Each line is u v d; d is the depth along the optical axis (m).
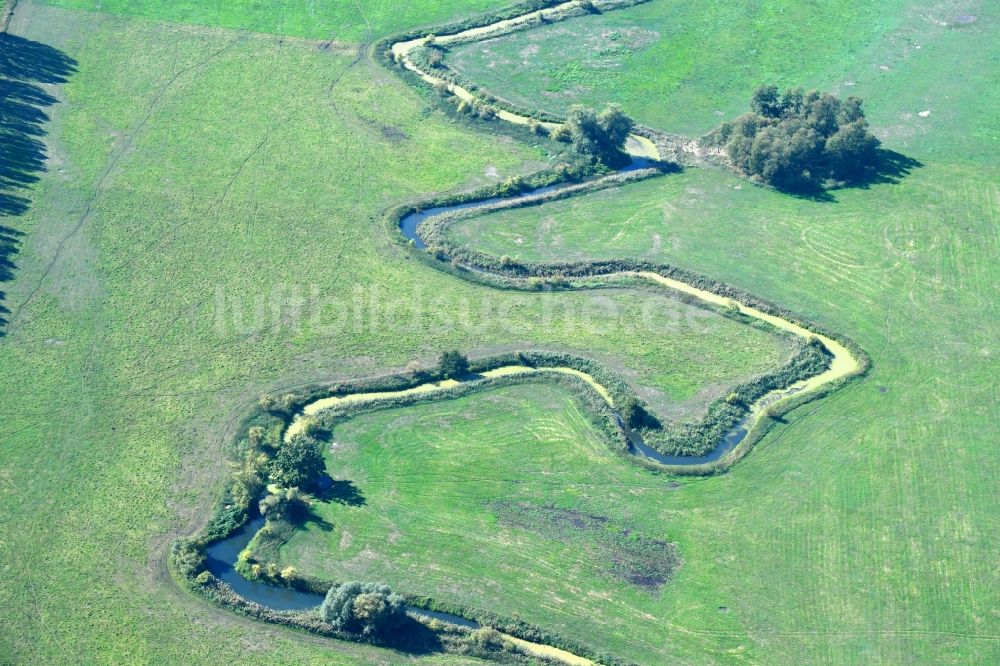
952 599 88.62
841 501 97.25
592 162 140.75
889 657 84.25
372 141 144.38
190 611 86.88
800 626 86.69
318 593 89.25
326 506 96.19
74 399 105.38
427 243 127.38
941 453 101.94
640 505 97.00
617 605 88.38
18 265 120.69
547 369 111.00
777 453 102.19
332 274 121.94
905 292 121.06
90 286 118.81
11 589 87.88
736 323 117.00
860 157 140.25
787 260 125.81
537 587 89.69
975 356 112.81
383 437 103.12
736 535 94.25
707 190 137.25
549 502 97.19
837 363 112.62
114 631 85.06
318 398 106.94
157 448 100.75
